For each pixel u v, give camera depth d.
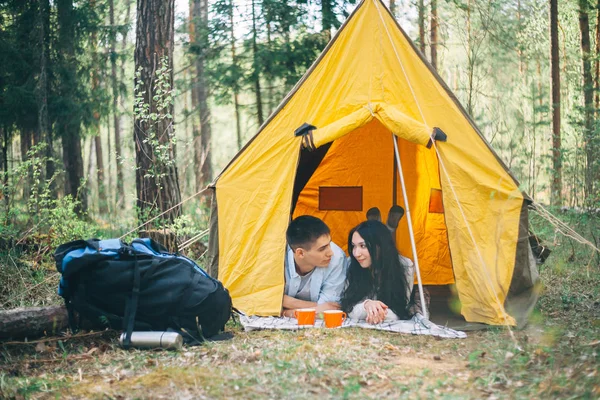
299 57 13.93
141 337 4.51
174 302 4.68
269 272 5.59
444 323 5.39
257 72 14.02
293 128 5.75
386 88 5.64
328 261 5.52
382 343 4.60
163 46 8.76
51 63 14.37
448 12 16.45
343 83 5.74
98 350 4.49
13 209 8.16
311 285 5.57
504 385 3.62
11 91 13.64
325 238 5.45
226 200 5.86
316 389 3.56
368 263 5.34
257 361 4.15
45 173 14.21
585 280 7.09
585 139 9.59
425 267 7.44
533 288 5.47
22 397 3.56
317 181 7.44
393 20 5.78
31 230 7.95
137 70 8.77
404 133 5.39
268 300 5.52
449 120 5.54
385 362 4.14
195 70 17.67
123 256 4.71
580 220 8.57
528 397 3.40
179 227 7.96
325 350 4.32
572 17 17.00
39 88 13.77
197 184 19.09
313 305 5.50
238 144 16.72
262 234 5.68
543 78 18.08
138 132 8.67
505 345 4.46
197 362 4.17
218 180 5.94
